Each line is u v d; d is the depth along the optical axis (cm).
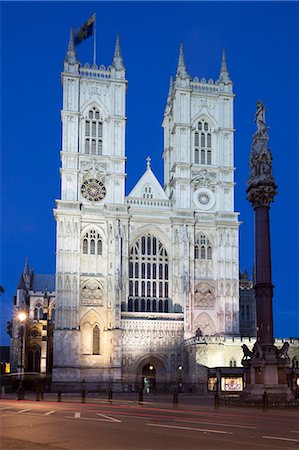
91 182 11425
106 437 2761
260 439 2675
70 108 11606
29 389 12031
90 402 6309
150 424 3369
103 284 11019
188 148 11875
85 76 11794
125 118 11788
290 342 9944
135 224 11388
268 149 5706
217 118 12188
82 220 11206
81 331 10762
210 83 12306
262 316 5400
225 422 3509
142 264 11350
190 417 3919
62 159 11369
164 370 10731
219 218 11625
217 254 11488
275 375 5247
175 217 11419
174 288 11188
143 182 11788
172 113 12606
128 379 10475
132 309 11069
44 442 2594
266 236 5528
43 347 14000
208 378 8819
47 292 14662
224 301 11238
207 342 9656
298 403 4984
